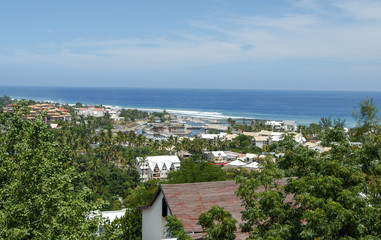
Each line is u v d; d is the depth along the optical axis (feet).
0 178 50.26
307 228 35.81
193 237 46.73
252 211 37.68
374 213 37.81
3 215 44.96
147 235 66.85
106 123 649.20
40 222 49.44
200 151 412.98
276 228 37.06
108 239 51.08
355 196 36.52
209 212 39.78
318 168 43.78
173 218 42.19
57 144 55.77
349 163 44.04
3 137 53.06
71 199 50.98
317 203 35.76
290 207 41.88
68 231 45.50
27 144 51.44
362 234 36.88
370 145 48.21
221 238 36.76
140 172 322.96
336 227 33.88
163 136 561.02
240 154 390.83
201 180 108.27
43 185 49.75
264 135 485.56
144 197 109.19
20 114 54.24
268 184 43.55
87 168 292.61
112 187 261.44
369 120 71.87
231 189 58.18
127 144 461.78
